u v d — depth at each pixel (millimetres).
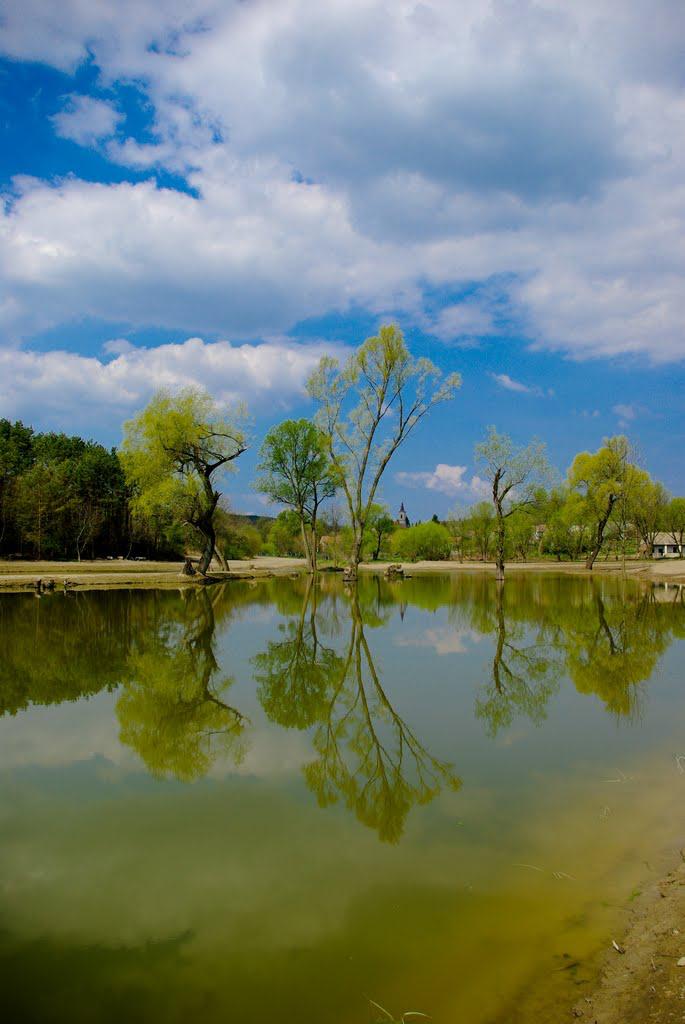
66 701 10680
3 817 6113
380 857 5230
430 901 4570
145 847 5465
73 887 4832
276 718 9656
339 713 9922
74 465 67562
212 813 6160
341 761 7707
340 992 3648
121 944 4113
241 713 9922
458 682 12156
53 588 34531
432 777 7133
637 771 7270
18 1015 3496
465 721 9469
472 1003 3521
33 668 13383
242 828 5832
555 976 3719
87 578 37500
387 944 4086
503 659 14516
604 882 4773
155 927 4309
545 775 7164
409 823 5895
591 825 5797
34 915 4469
